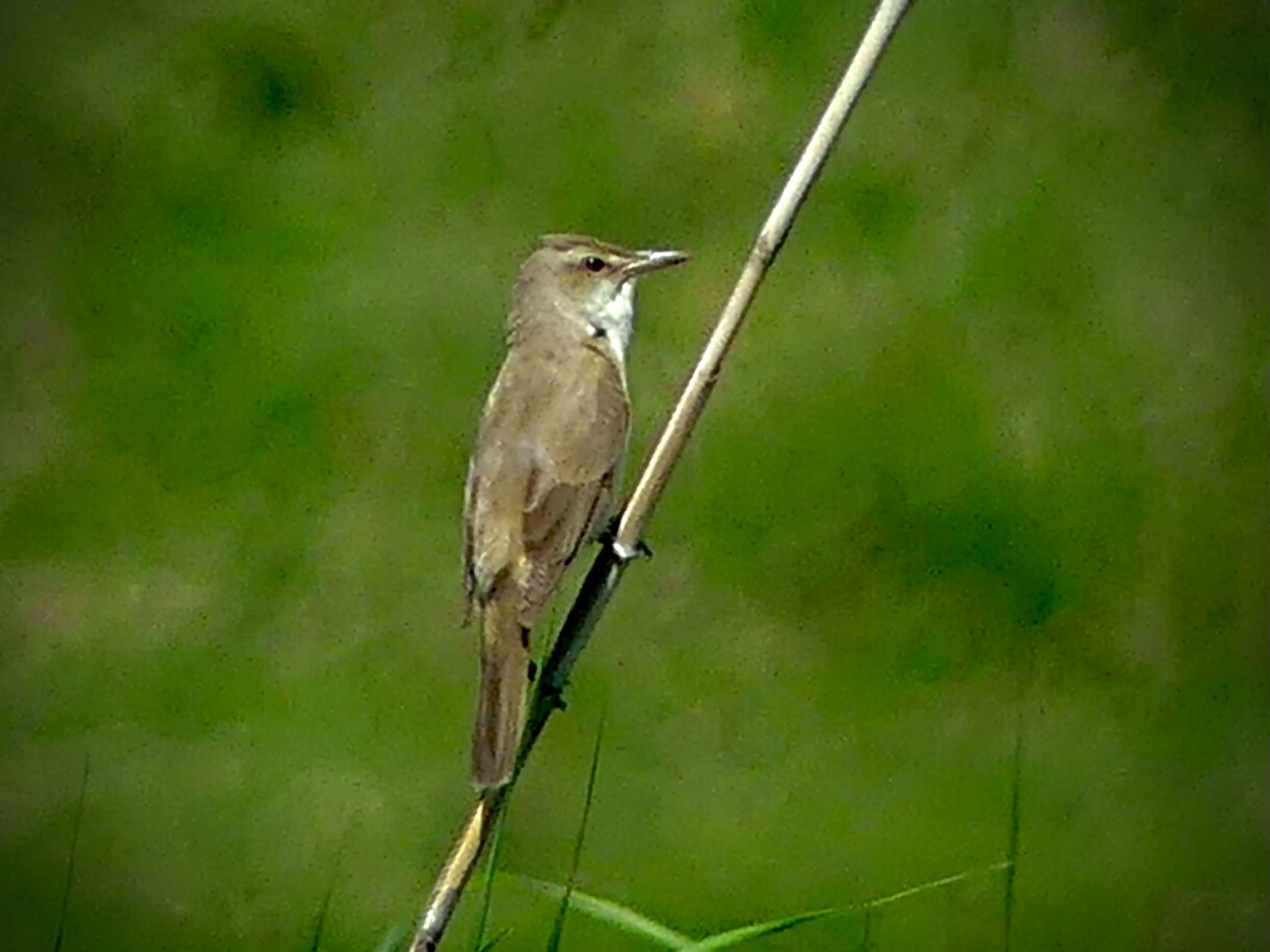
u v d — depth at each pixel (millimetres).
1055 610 12547
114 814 11609
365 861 11297
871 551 12680
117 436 13367
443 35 14930
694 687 12070
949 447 13227
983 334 13688
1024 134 14641
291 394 13445
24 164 14508
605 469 7727
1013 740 11898
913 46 14930
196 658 12367
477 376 13391
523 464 7609
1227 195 14438
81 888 11289
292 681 12203
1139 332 13852
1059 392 13516
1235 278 13984
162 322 13820
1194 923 11023
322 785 11648
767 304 13711
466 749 11812
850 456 13094
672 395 13164
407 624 12484
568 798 11445
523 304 8234
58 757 11875
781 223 6547
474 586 7434
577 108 14516
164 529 12969
